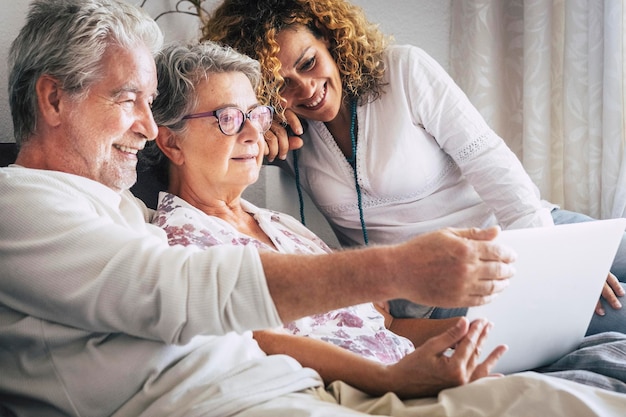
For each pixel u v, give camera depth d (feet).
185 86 5.22
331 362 4.45
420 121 6.56
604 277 5.26
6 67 6.06
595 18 8.20
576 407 3.66
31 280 3.74
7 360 3.98
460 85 9.30
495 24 9.05
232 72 5.37
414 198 6.72
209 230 5.09
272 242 5.56
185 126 5.27
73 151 4.21
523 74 8.96
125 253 3.70
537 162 8.81
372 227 6.81
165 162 5.59
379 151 6.53
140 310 3.67
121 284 3.67
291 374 4.11
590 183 8.40
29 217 3.77
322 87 6.26
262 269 3.70
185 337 3.71
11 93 4.29
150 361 3.86
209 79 5.27
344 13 6.39
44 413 3.93
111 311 3.69
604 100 8.13
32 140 4.27
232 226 5.43
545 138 8.79
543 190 8.84
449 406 3.89
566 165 8.63
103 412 3.86
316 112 6.33
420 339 5.76
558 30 8.72
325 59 6.21
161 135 5.36
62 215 3.79
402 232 6.72
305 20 6.15
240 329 3.73
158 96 5.26
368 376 4.33
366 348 5.05
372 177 6.56
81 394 3.85
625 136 8.09
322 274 3.67
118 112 4.21
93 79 4.15
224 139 5.26
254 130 5.34
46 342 3.86
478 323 4.14
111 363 3.85
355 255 3.71
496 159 6.51
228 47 5.54
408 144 6.52
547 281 4.90
